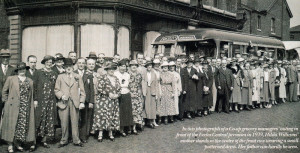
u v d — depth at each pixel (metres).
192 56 10.90
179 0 17.41
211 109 11.76
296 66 15.77
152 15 15.85
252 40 16.47
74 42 13.25
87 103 7.33
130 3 13.91
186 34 13.47
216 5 23.47
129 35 14.27
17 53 15.14
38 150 6.65
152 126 8.98
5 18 16.05
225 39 14.02
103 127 7.34
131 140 7.57
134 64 8.20
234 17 24.59
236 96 11.96
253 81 12.62
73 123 6.95
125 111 7.83
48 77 6.91
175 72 9.82
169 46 13.77
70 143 7.24
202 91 10.77
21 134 6.38
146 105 8.83
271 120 10.21
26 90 6.54
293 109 12.82
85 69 8.09
